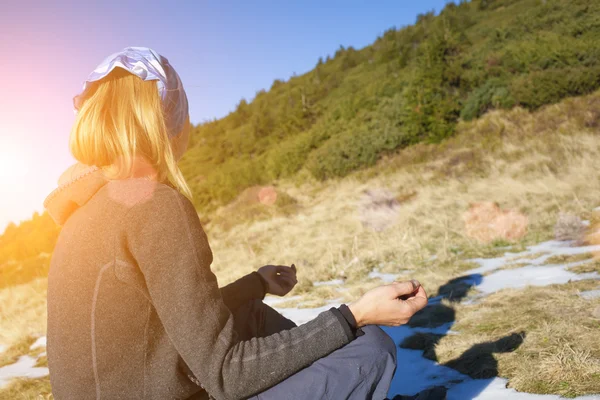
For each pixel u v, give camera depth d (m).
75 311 1.00
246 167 22.69
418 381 2.13
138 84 1.11
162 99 1.15
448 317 3.02
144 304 1.01
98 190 1.08
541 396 1.73
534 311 2.69
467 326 2.73
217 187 22.23
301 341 1.10
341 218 10.03
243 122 50.28
